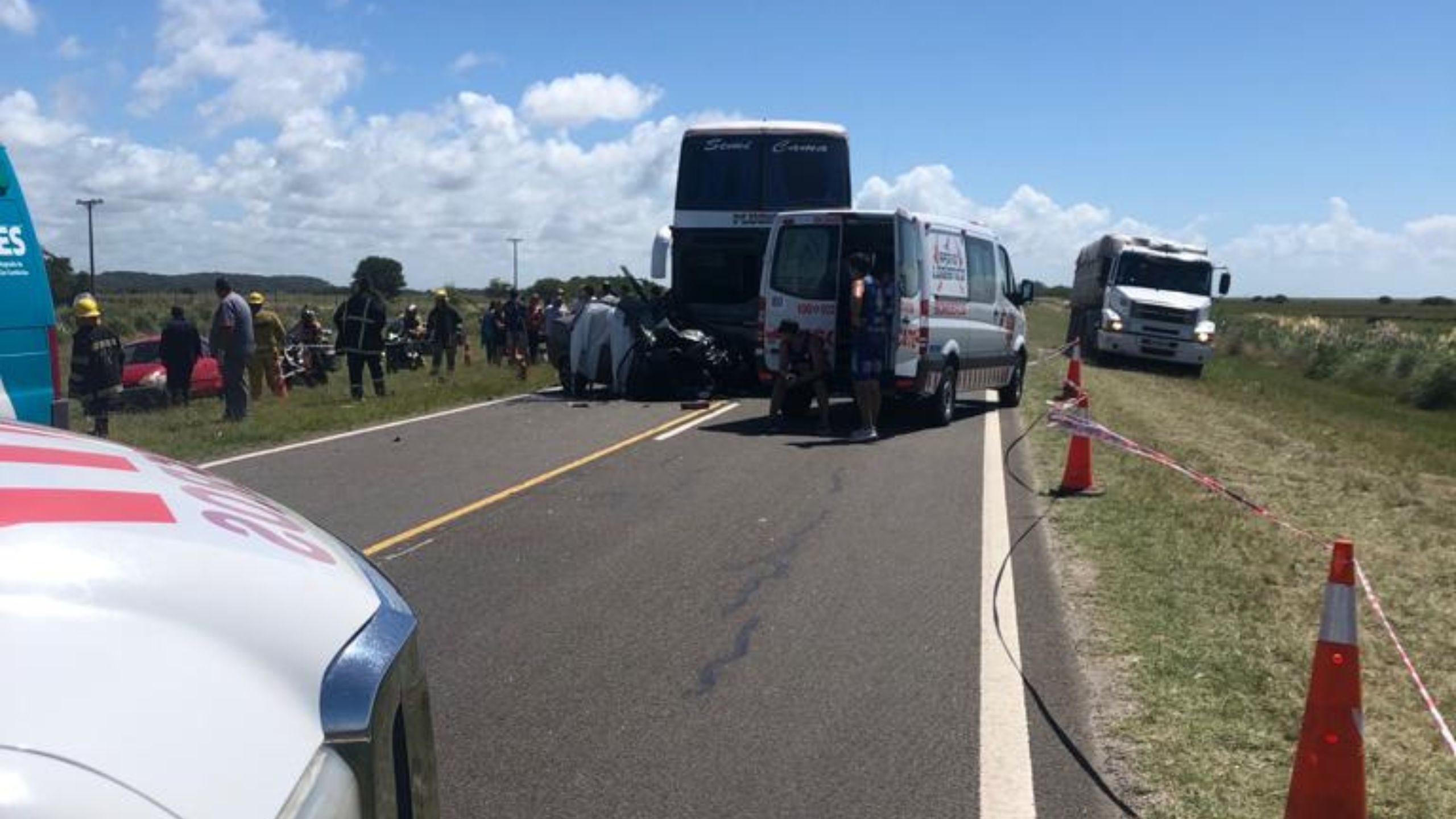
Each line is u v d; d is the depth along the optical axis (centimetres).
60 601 184
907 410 1752
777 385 1538
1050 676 592
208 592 205
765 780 475
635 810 449
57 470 234
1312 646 636
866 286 1424
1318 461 1367
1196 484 1149
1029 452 1358
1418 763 495
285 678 201
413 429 1548
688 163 2033
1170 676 589
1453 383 2619
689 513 988
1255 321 5434
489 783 471
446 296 2639
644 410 1788
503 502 1027
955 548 866
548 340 2303
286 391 2131
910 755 499
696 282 2031
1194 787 466
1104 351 3086
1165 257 3144
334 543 276
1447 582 805
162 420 1625
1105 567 806
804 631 666
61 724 165
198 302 6644
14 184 632
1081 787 468
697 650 633
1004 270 1836
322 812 185
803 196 2005
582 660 616
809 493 1081
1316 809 408
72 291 4725
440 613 695
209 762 175
